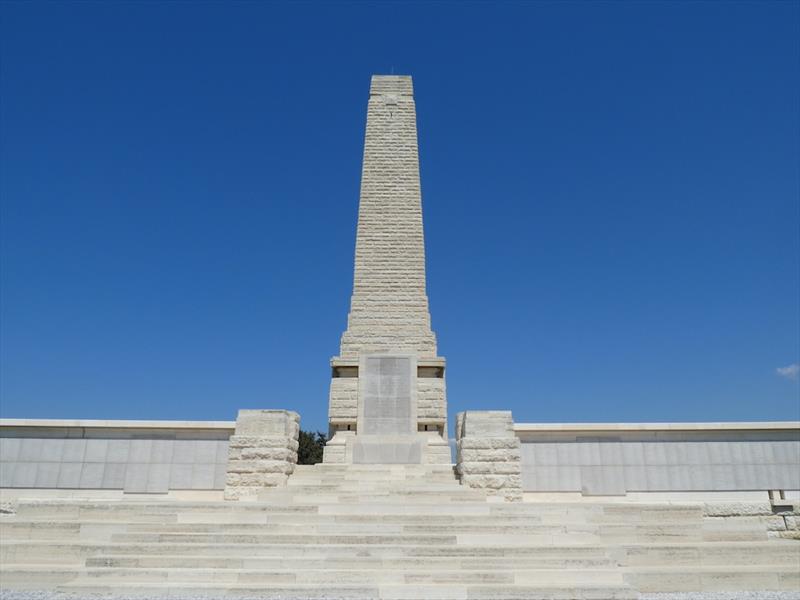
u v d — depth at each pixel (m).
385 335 24.61
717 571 11.25
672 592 11.02
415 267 25.55
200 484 16.11
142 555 11.25
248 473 15.72
